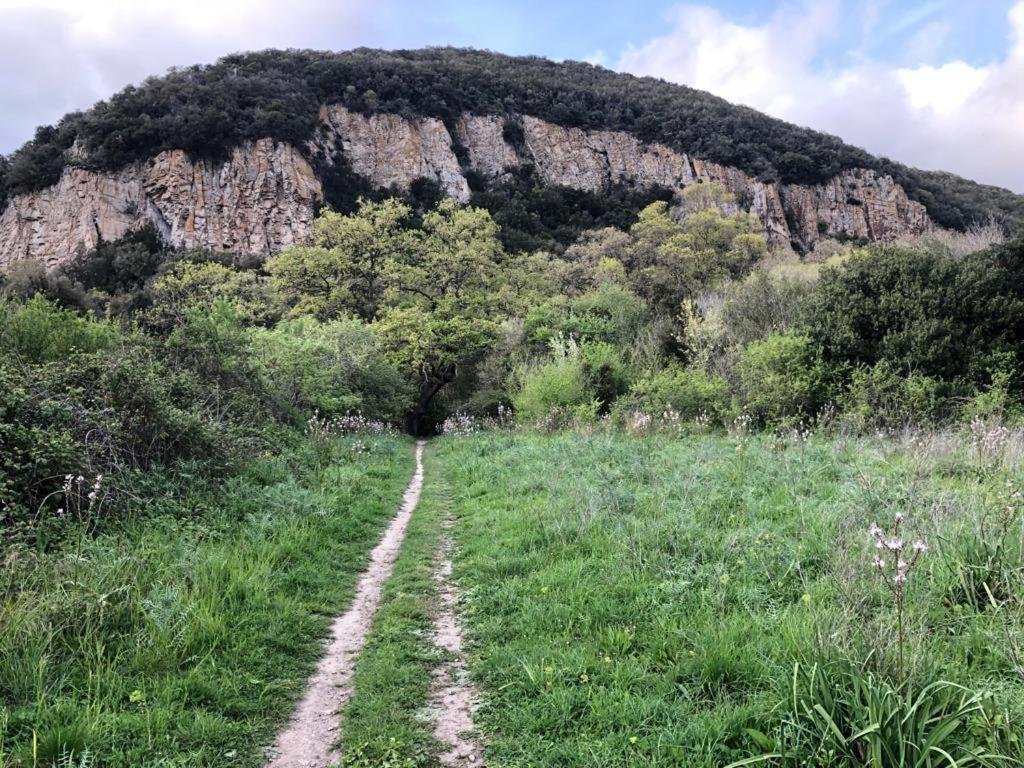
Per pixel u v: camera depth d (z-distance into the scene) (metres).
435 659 4.75
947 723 2.78
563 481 10.09
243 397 13.54
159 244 59.84
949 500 6.18
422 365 32.56
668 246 41.25
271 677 4.46
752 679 3.81
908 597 4.44
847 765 2.88
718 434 16.66
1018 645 3.64
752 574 5.43
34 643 4.15
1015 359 15.18
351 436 18.64
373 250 37.03
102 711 3.74
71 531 6.14
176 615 4.82
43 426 7.36
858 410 14.70
